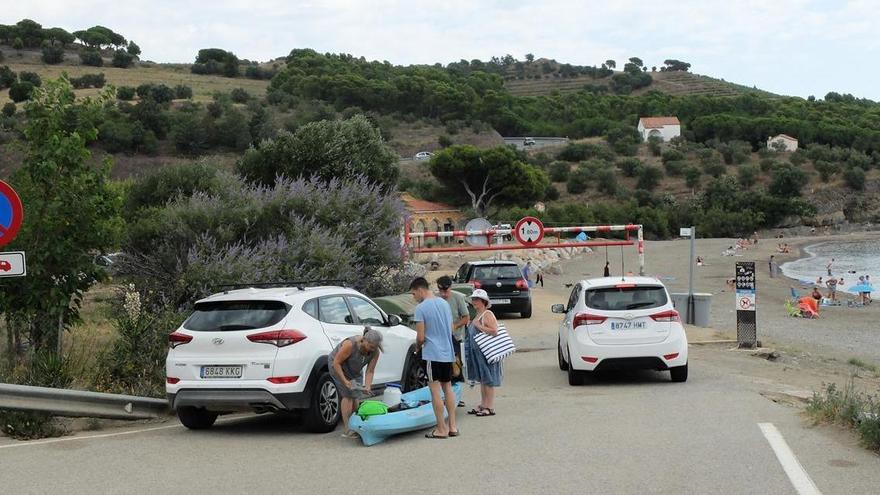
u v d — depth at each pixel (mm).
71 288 12891
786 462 7797
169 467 8219
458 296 13305
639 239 23625
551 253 69125
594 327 14031
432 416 9898
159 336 12922
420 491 7031
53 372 11289
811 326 32688
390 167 29547
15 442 9664
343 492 7070
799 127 154625
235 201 19922
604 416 10766
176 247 18562
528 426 10117
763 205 122875
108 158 13180
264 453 8906
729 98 191875
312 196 20875
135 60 166125
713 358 18312
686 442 8852
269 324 9836
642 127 165250
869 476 7246
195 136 99188
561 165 128500
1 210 9617
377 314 11836
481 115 163125
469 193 91625
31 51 155500
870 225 126688
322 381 10094
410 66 196000
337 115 130125
